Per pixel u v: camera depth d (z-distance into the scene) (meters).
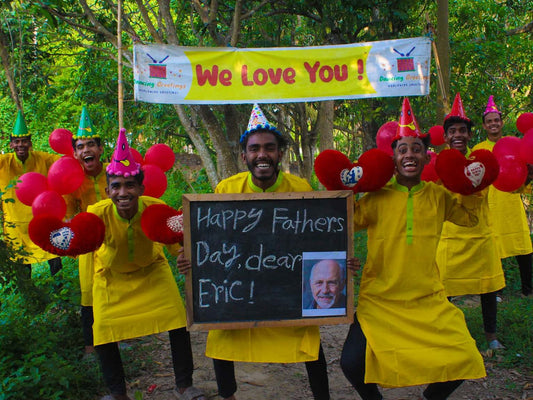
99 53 11.12
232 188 3.48
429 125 9.37
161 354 4.82
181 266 3.21
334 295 3.26
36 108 11.74
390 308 3.26
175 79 6.71
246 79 6.78
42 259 5.94
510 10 11.69
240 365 4.58
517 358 4.36
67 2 9.39
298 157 14.11
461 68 10.16
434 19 11.33
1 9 8.49
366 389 3.28
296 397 3.98
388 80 6.71
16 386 3.61
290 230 3.25
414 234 3.24
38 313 4.98
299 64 6.76
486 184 3.22
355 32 9.64
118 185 3.33
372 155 3.20
